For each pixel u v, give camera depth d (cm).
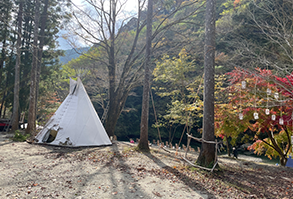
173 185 521
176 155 923
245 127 852
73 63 1945
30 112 1335
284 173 707
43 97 2703
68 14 1349
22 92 2147
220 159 995
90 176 555
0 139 1154
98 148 966
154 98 3109
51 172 572
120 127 3312
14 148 884
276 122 745
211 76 702
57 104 2800
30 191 432
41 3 1927
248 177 636
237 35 1377
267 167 794
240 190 511
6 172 549
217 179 583
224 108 804
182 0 1383
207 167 666
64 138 988
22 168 596
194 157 925
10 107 2486
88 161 716
